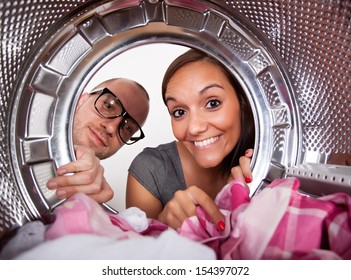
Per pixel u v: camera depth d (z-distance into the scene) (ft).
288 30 2.65
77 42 2.73
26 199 2.51
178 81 3.04
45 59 2.66
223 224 2.30
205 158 3.17
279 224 1.76
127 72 3.86
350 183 1.98
